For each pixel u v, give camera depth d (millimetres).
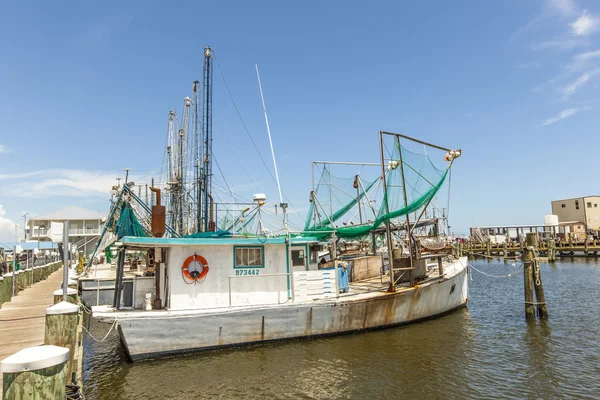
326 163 20047
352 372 12227
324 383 11469
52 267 45031
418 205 16766
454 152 17391
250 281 14531
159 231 14609
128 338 12617
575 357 13562
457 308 20578
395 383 11484
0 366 4676
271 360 13047
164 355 13008
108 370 12922
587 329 17172
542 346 14758
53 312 9156
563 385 11289
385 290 17062
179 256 13828
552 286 32000
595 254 59500
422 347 14484
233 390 11102
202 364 12703
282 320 14305
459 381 11617
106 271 28656
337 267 16297
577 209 83500
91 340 17906
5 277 20203
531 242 19156
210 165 32469
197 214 33125
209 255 14156
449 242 21203
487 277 43281
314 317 14773
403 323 16984
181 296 13695
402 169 17094
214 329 13461
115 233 17922
